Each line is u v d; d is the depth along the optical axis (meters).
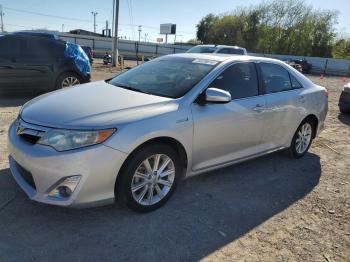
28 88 8.56
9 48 8.20
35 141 3.04
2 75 8.12
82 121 3.00
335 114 9.70
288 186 4.39
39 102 3.62
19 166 3.23
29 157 2.96
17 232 2.97
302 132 5.31
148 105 3.37
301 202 3.99
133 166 3.16
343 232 3.43
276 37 59.25
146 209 3.41
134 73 4.49
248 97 4.23
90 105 3.32
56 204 2.94
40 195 2.99
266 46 59.88
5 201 3.41
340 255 3.06
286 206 3.86
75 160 2.86
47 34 10.91
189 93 3.64
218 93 3.54
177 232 3.18
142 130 3.12
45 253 2.75
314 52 58.88
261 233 3.29
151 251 2.89
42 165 2.90
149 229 3.19
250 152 4.43
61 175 2.87
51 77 8.74
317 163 5.34
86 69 9.39
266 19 59.94
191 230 3.23
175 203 3.70
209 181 4.32
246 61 4.36
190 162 3.67
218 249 3.00
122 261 2.74
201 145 3.70
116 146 2.98
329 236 3.34
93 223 3.20
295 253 3.04
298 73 5.23
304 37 58.00
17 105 7.75
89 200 2.99
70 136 2.91
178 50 49.59
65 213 3.30
